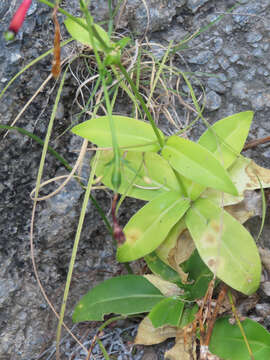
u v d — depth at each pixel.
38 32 0.28
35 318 0.30
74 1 0.29
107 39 0.23
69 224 0.29
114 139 0.18
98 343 0.29
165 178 0.27
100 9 0.30
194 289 0.26
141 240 0.25
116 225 0.18
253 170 0.26
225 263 0.24
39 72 0.28
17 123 0.28
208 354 0.24
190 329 0.25
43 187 0.29
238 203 0.27
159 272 0.28
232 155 0.26
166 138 0.24
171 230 0.27
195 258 0.27
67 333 0.30
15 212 0.29
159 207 0.26
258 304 0.28
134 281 0.28
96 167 0.26
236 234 0.24
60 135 0.29
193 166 0.23
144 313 0.29
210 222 0.25
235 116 0.26
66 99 0.29
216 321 0.26
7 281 0.29
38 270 0.30
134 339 0.29
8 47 0.27
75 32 0.23
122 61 0.30
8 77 0.27
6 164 0.28
